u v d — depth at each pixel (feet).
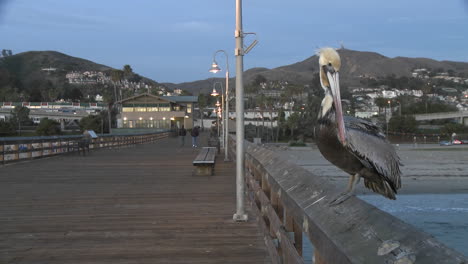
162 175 43.55
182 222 22.67
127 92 360.07
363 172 8.38
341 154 8.27
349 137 7.94
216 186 35.78
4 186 36.27
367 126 8.76
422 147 228.63
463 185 116.57
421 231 4.56
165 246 18.39
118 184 37.29
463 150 201.46
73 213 25.23
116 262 16.35
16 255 17.28
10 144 55.57
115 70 316.60
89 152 76.54
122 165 53.57
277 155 18.54
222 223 22.33
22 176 42.73
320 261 7.68
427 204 86.07
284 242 11.93
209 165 43.11
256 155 24.59
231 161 58.08
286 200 11.50
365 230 5.67
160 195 31.48
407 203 87.66
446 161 157.79
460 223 65.57
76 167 51.42
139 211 25.72
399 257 4.31
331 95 8.30
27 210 26.20
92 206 27.40
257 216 22.30
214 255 17.10
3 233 20.68
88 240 19.42
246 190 30.40
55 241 19.27
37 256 17.13
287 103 374.02
